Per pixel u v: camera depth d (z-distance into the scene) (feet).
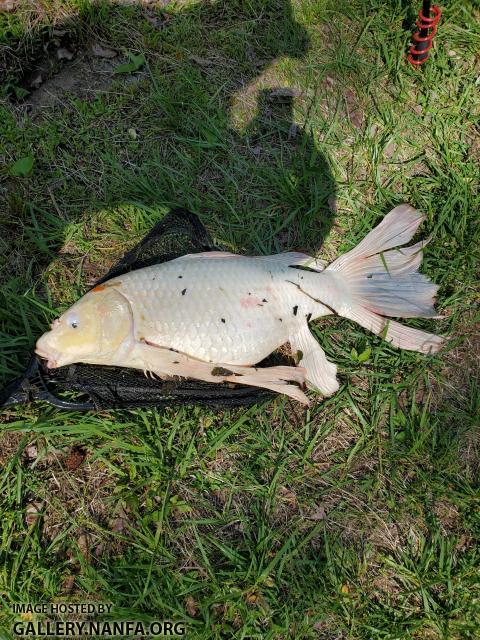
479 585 3.38
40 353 3.32
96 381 3.47
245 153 4.41
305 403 3.48
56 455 3.52
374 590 3.39
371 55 4.85
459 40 4.93
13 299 3.81
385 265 3.84
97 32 4.60
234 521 3.46
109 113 4.37
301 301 3.64
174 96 4.46
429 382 3.87
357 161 4.49
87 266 4.02
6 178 4.11
